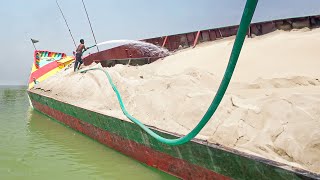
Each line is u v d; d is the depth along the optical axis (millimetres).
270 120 4145
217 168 3521
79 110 6957
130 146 5285
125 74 9016
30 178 4457
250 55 8039
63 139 6836
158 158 4613
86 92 8336
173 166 4324
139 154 5086
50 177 4516
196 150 3750
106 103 7203
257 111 4348
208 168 3672
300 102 4219
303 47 7594
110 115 5582
